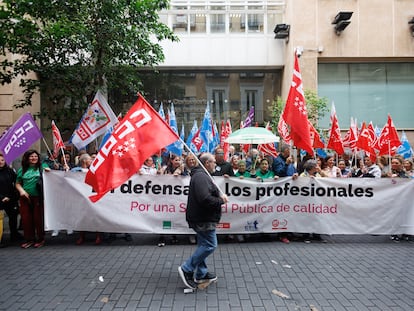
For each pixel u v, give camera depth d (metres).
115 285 5.02
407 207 7.36
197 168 4.90
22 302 4.48
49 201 7.04
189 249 6.82
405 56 17.84
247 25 19.28
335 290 4.84
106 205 7.05
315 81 17.70
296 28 17.73
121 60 10.02
